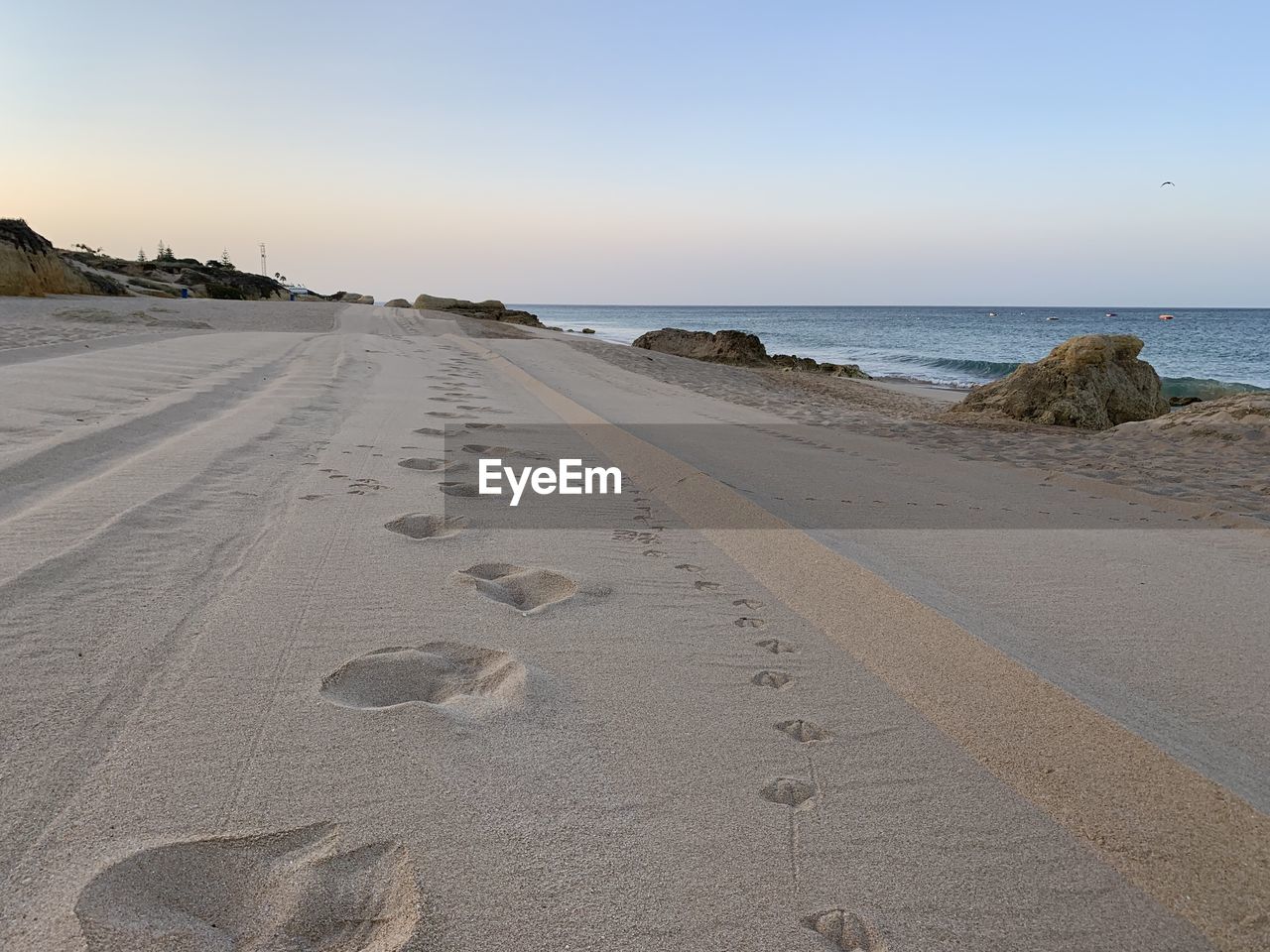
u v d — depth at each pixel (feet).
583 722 6.70
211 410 20.18
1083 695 7.54
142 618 7.94
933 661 8.08
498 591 9.69
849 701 7.34
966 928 4.66
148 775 5.49
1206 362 115.24
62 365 26.66
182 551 9.87
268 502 12.42
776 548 11.77
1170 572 12.15
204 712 6.35
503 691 7.06
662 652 8.23
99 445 14.94
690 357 80.02
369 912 4.47
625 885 4.80
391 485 14.11
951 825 5.58
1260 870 5.23
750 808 5.65
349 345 47.14
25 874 4.54
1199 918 4.84
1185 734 7.04
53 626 7.59
